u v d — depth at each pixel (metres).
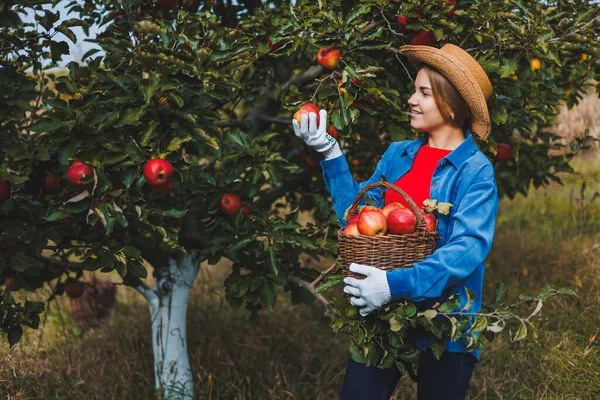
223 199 2.55
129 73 2.08
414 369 1.89
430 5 2.16
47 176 2.28
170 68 2.02
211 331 3.76
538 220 5.81
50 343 3.82
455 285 1.89
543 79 2.96
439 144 1.99
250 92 2.99
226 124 3.10
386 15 2.36
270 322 3.98
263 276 2.64
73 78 2.17
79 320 4.18
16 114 2.08
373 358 1.89
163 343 3.07
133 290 4.83
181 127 2.10
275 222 2.57
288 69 3.14
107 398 3.10
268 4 2.65
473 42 2.54
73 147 2.05
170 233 2.28
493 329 1.81
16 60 2.26
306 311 4.23
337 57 2.19
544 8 2.42
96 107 2.10
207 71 2.17
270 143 2.99
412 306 1.74
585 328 3.41
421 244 1.75
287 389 3.15
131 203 2.21
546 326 3.50
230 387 3.16
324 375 3.36
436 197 1.90
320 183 3.37
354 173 3.11
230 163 2.61
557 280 4.09
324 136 2.03
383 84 2.57
